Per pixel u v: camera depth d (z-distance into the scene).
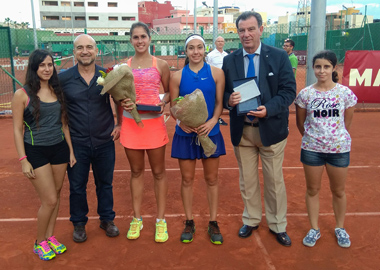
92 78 3.51
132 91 3.32
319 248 3.60
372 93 10.03
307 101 3.46
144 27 3.47
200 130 3.37
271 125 3.45
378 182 5.36
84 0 75.69
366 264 3.32
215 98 3.60
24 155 3.15
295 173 5.83
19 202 4.78
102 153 3.73
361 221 4.14
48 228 3.55
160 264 3.36
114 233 3.86
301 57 30.39
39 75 3.12
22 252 3.58
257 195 3.84
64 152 3.37
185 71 3.49
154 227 4.11
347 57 9.91
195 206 4.62
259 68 3.44
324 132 3.38
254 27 3.31
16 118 3.12
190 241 3.75
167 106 12.62
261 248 3.62
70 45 40.59
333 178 3.51
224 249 3.61
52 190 3.30
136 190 3.84
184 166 3.65
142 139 3.57
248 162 3.71
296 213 4.39
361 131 8.76
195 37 3.37
